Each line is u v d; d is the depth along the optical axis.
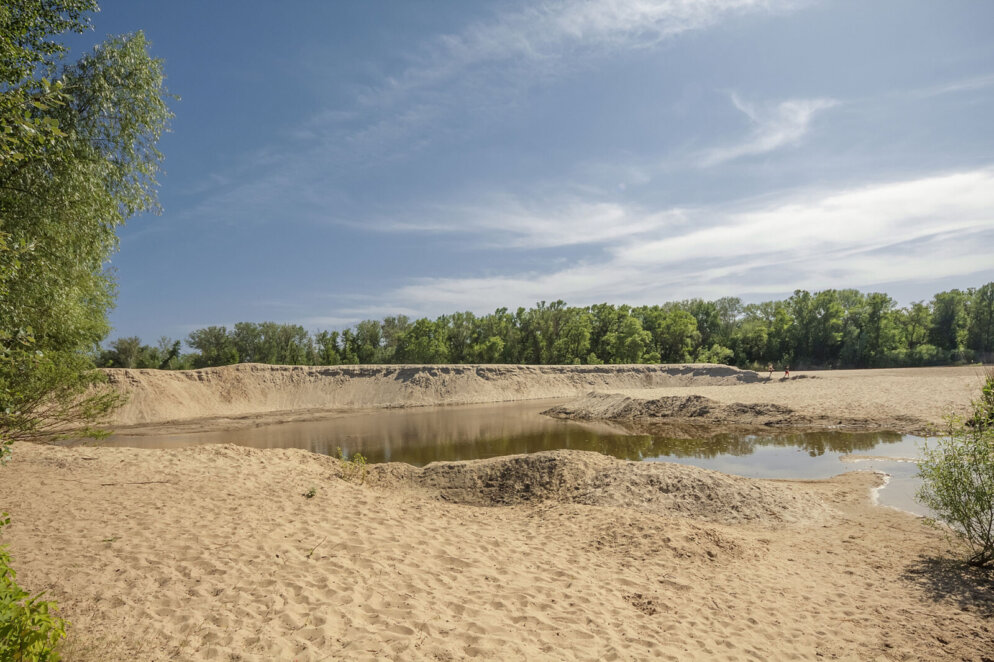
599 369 60.28
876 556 8.35
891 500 12.00
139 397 39.28
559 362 78.75
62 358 10.56
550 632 5.25
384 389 51.66
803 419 24.81
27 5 8.87
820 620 6.05
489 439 24.92
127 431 31.80
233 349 71.81
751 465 16.91
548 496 12.27
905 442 19.03
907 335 81.69
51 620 3.45
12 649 3.16
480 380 54.91
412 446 23.39
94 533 7.44
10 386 8.52
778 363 83.62
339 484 12.34
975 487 7.62
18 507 8.85
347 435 27.95
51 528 7.66
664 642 5.28
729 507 10.92
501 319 82.44
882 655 5.26
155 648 4.36
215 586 5.70
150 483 11.12
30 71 7.98
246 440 26.77
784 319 85.69
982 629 5.79
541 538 8.82
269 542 7.21
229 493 10.36
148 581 5.77
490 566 7.05
